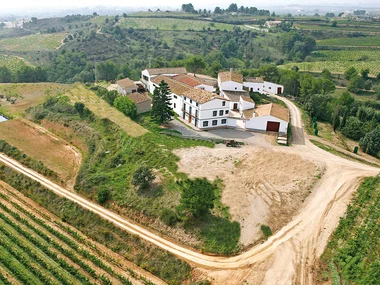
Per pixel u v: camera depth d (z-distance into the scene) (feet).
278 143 241.14
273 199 182.19
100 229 173.37
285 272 142.72
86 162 228.43
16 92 389.60
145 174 187.93
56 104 317.42
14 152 244.42
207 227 165.07
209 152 220.84
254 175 199.41
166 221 169.37
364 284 130.52
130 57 596.29
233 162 211.20
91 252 160.25
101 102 317.01
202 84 321.93
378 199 177.58
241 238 160.97
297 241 158.10
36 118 301.02
